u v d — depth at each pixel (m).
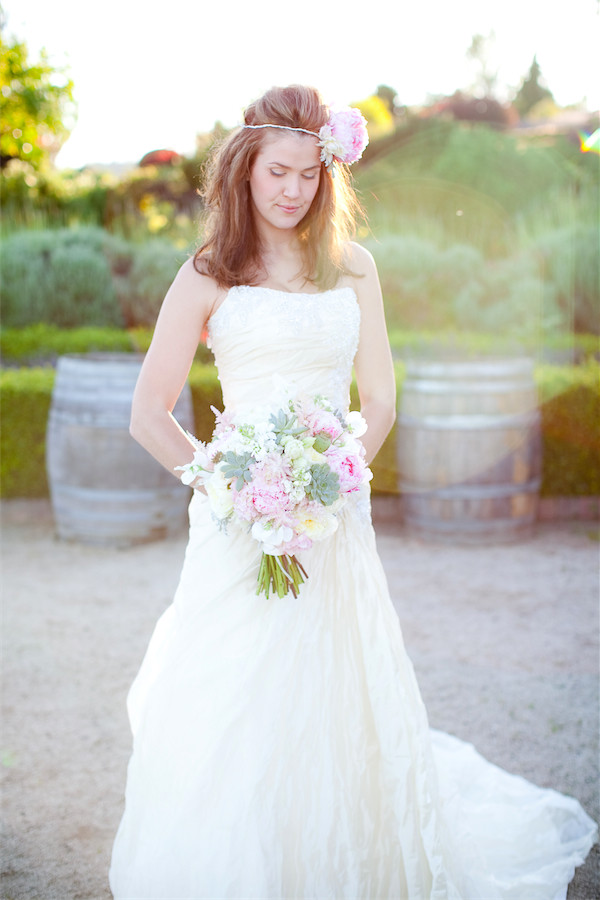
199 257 2.00
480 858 2.12
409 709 1.95
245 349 1.96
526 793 2.54
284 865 1.78
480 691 3.36
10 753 2.91
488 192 9.97
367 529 2.09
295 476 1.69
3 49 8.12
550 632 3.98
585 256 8.89
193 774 1.81
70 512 5.37
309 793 1.85
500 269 9.34
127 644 3.87
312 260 2.04
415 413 5.30
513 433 5.26
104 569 4.96
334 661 1.93
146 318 10.68
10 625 4.11
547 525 5.86
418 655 3.72
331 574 1.98
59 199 12.35
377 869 1.90
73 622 4.14
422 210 10.20
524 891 2.15
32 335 9.68
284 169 1.88
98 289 10.59
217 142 2.09
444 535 5.43
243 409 1.98
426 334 8.56
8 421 5.91
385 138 10.48
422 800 1.91
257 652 1.86
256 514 1.71
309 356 1.97
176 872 1.77
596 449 5.87
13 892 2.21
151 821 1.88
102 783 2.73
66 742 2.99
